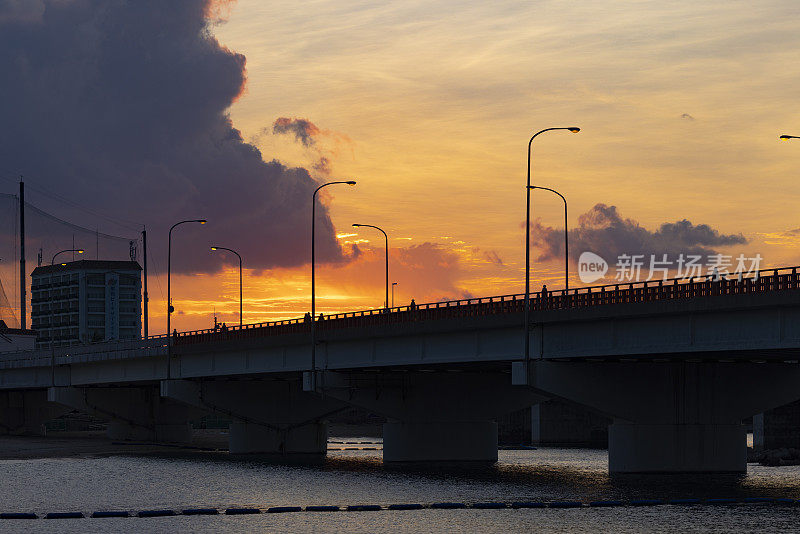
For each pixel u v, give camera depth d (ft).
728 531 192.34
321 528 201.26
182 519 216.74
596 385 268.21
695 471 273.13
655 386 272.31
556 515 216.13
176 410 545.44
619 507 226.99
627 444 273.95
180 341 425.28
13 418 625.41
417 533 193.98
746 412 276.41
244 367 381.81
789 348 211.61
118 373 474.90
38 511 232.32
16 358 568.82
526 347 262.47
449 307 291.99
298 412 428.97
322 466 355.56
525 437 556.51
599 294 249.55
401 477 305.12
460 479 296.51
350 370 340.39
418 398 350.02
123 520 215.72
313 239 349.00
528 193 270.46
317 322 343.87
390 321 313.53
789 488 257.34
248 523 209.36
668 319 234.58
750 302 215.51
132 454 438.81
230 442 427.33
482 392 354.54
